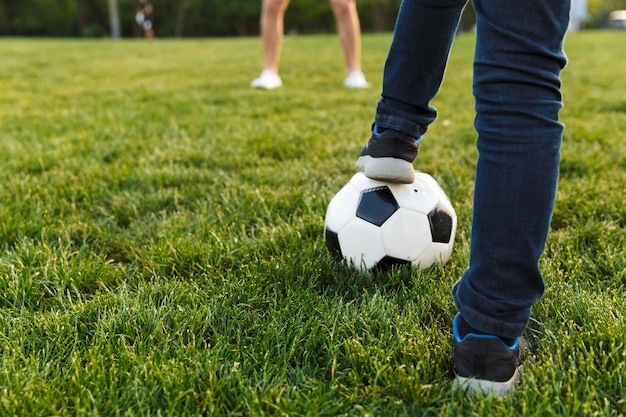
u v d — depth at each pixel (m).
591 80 6.43
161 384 1.27
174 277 1.80
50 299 1.72
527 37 1.07
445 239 1.80
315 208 2.36
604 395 1.20
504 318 1.14
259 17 42.12
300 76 7.12
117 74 7.68
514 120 1.08
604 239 2.00
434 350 1.37
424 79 1.40
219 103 5.11
